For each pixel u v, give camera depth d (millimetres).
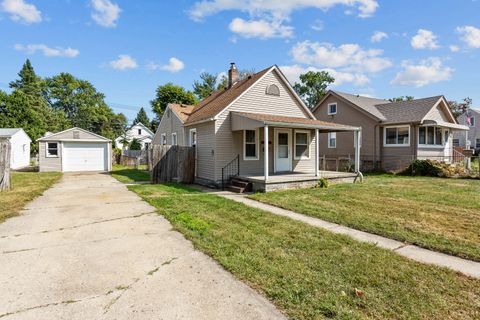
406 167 16406
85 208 6980
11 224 5512
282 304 2648
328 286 2973
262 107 12539
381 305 2613
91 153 20844
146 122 71312
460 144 32719
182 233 4883
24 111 32469
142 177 15469
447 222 5496
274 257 3752
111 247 4227
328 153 21453
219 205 7164
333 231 5023
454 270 3400
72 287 3006
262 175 11469
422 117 16281
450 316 2447
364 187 10344
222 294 2848
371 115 18219
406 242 4453
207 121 11758
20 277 3240
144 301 2723
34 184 11695
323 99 21797
